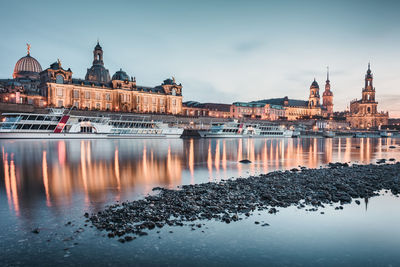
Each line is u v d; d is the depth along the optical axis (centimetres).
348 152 6469
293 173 3055
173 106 19138
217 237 1411
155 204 1844
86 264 1170
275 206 1869
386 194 2236
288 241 1394
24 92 14225
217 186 2336
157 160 4272
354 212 1803
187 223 1563
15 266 1152
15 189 2291
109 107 16488
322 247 1347
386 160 4778
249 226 1545
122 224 1528
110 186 2416
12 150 5509
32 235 1418
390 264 1212
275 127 15125
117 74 16775
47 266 1153
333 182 2544
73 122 9812
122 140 9888
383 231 1530
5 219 1620
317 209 1839
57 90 14300
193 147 7100
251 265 1180
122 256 1229
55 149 5816
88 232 1448
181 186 2430
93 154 5003
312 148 7700
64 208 1809
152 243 1341
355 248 1346
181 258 1221
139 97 17550
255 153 5684
